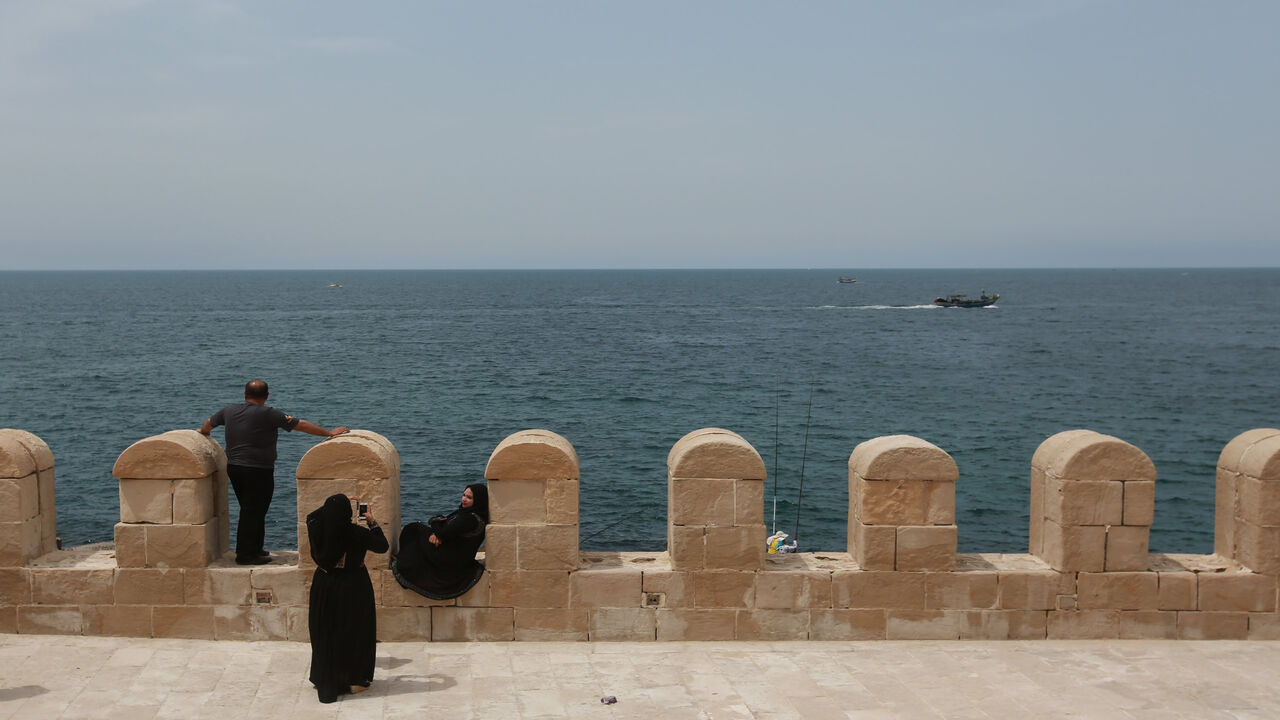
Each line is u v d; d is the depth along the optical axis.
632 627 8.64
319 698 7.36
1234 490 8.97
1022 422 49.81
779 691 7.58
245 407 8.93
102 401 54.19
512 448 8.49
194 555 8.52
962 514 31.28
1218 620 8.76
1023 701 7.42
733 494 8.58
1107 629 8.75
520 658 8.25
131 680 7.67
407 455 39.16
